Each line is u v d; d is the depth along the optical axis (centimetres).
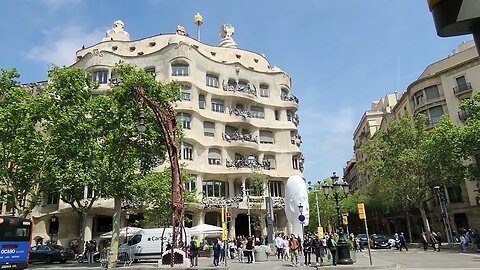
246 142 4544
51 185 2748
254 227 4350
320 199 6059
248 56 5434
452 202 4741
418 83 5228
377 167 4334
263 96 5016
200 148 4253
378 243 4338
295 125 5162
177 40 4788
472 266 1838
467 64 4762
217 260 2258
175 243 2119
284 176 4706
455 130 3603
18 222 2336
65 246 3803
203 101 4472
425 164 3944
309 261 2264
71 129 2573
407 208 4466
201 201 3991
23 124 2603
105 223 4122
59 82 2702
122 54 4853
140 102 2348
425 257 2580
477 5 226
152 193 3053
